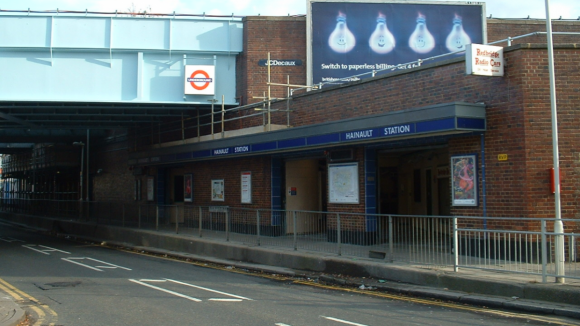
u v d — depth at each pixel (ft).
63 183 144.46
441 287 33.09
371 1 68.23
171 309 28.60
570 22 71.61
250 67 68.13
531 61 38.47
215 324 25.17
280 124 60.03
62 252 58.90
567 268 31.96
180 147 70.90
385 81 48.19
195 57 68.18
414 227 37.27
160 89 67.10
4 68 63.87
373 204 49.08
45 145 131.34
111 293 33.58
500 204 39.06
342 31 67.87
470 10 68.69
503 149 39.09
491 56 38.73
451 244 34.76
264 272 43.55
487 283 30.91
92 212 81.41
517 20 71.15
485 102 40.32
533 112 38.17
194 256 52.85
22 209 113.91
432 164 56.08
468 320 25.93
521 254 32.22
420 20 68.23
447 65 43.29
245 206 63.72
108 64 66.08
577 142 38.29
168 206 63.16
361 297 32.37
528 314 27.30
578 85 38.55
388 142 46.93
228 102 68.90
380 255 39.55
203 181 72.49
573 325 24.76
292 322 25.50
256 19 68.85
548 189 37.78
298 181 62.54
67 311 28.27
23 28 64.08
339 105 52.54
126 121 81.92
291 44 69.00
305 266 42.32
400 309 28.71
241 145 59.06
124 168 97.66
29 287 35.99
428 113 39.70
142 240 64.03
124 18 66.18
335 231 46.62
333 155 52.39
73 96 64.85
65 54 65.16
